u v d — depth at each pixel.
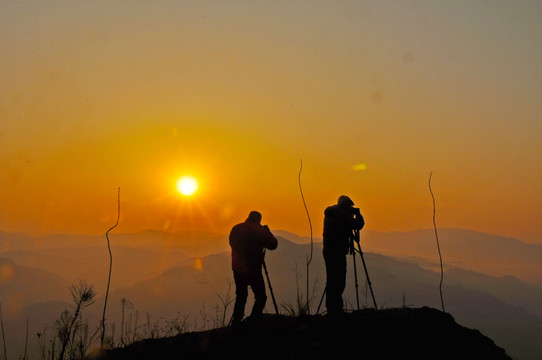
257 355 10.89
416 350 11.11
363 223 13.52
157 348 11.86
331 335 11.58
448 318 12.70
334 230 13.27
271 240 12.50
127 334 13.46
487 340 12.10
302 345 11.19
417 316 12.53
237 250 12.47
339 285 13.12
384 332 11.71
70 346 12.19
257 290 12.31
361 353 10.86
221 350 11.29
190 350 11.48
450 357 11.00
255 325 12.15
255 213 12.87
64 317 12.79
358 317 12.64
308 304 14.01
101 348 12.31
